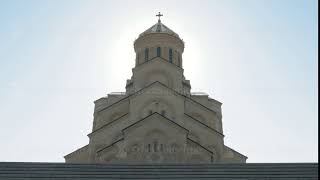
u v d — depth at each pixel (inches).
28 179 1567.4
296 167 1636.3
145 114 3218.5
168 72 3624.5
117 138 3174.2
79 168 1641.2
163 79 3604.8
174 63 3927.2
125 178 1592.0
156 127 2906.0
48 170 1626.5
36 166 1641.2
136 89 3575.3
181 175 1608.0
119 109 3570.4
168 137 2883.9
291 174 1598.2
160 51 3949.3
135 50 4084.6
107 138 3189.0
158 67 3622.0
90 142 3198.8
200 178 1589.6
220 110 3909.9
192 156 2866.6
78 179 1577.3
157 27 4165.8
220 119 3860.7
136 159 2812.5
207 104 3890.3
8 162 1651.1
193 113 3565.5
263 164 1660.9
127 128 2903.5
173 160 2815.0
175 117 3228.3
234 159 3501.5
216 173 1612.9
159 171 1632.6
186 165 1662.2
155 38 3981.3
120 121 3230.8
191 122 3248.0
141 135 2886.3
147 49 3993.6
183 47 4084.6
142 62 3932.1
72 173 1608.0
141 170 1633.9
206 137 3221.0
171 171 1631.4
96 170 1630.2
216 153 3186.5
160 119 2933.1
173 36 4015.8
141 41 4013.3
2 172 1594.5
